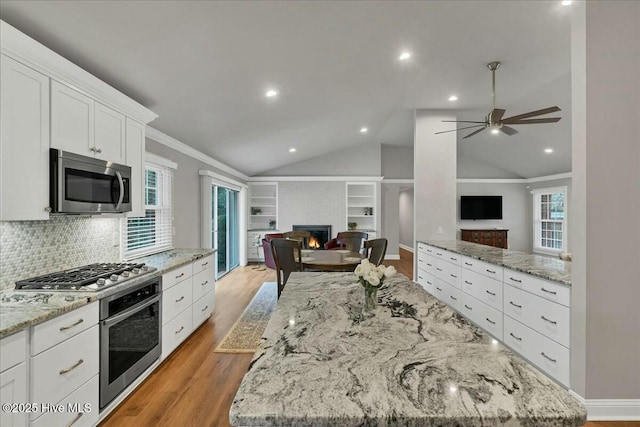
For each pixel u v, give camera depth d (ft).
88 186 7.23
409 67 11.93
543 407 2.57
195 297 11.69
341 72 11.67
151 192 13.08
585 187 7.02
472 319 11.62
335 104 15.42
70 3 5.94
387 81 13.19
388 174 31.04
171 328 9.74
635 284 6.98
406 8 8.12
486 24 9.13
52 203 6.40
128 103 8.84
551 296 7.88
